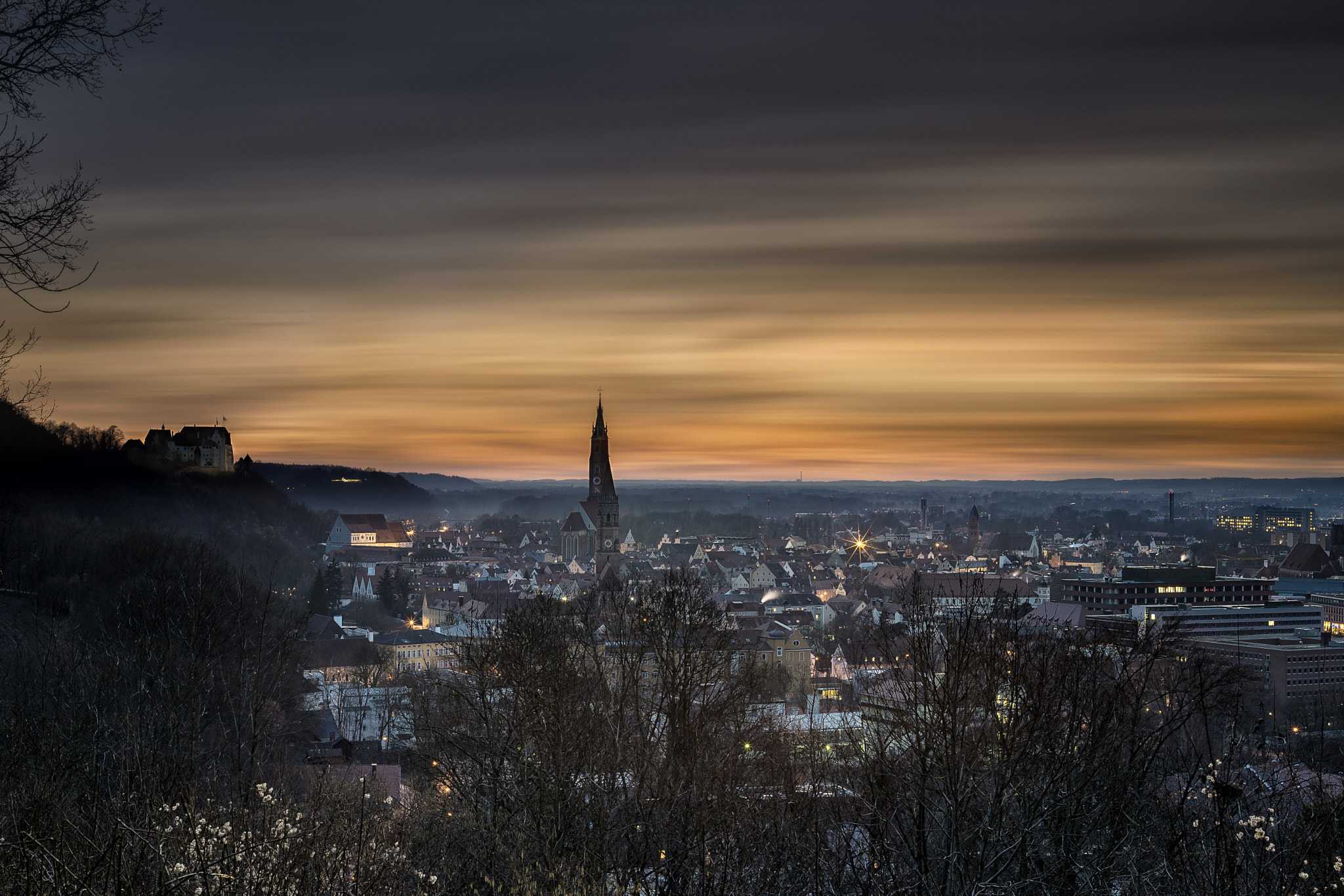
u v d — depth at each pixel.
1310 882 24.48
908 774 31.72
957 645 32.78
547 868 30.23
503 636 50.12
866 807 32.88
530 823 36.03
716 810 34.22
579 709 44.47
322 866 24.64
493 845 33.12
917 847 29.23
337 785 33.12
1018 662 32.47
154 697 31.31
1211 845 27.19
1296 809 29.17
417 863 29.39
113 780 26.75
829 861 30.72
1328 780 31.92
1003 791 29.72
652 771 40.38
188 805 23.11
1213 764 29.80
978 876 28.89
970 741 31.20
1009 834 29.33
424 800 41.53
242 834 23.23
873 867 30.20
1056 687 32.34
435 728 46.38
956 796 29.58
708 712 45.06
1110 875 28.91
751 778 40.50
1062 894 29.17
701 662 49.94
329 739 100.81
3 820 22.03
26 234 16.38
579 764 39.28
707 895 29.12
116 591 88.00
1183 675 35.12
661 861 31.48
